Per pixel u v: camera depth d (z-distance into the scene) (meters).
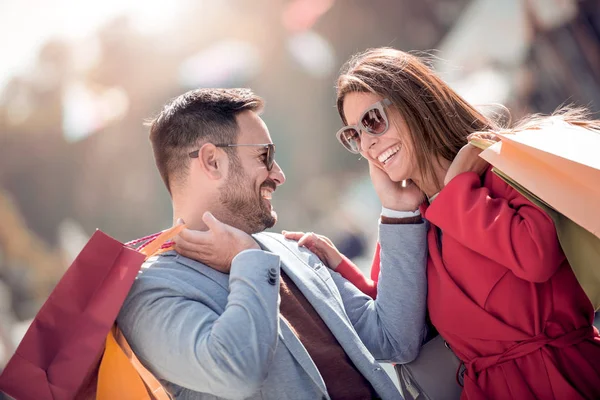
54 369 2.08
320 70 17.20
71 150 17.97
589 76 10.54
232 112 2.58
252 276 2.21
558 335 2.37
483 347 2.43
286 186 16.89
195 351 2.10
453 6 17.73
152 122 2.70
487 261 2.41
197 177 2.54
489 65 11.36
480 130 2.65
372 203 13.16
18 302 12.98
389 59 2.63
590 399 2.32
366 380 2.49
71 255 15.85
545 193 2.27
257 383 2.10
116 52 17.66
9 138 18.14
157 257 2.42
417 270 2.59
